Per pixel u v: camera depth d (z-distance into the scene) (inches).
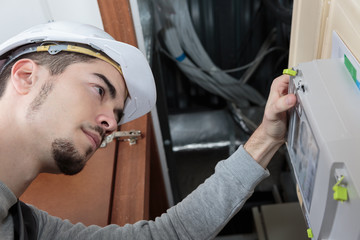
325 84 21.1
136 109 33.8
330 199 19.0
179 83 83.1
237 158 31.0
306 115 20.9
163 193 65.5
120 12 45.4
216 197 31.3
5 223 23.9
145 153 43.4
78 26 28.5
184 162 81.0
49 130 25.3
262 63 80.1
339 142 18.2
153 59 59.6
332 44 25.3
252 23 74.7
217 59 80.0
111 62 28.4
